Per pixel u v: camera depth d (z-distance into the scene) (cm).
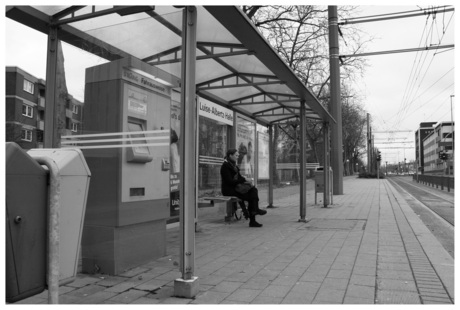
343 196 1886
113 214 487
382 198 1755
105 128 503
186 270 414
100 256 490
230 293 421
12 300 244
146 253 540
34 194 255
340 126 1980
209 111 882
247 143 1119
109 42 533
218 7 432
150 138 537
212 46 645
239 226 883
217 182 966
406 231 812
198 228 819
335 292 424
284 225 897
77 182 298
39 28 519
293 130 1548
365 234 775
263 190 1309
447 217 1180
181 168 417
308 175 2231
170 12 482
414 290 430
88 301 397
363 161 10175
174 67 543
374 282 458
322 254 601
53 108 521
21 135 1112
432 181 3366
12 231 241
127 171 502
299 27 1734
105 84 508
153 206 548
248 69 764
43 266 261
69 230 291
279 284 452
